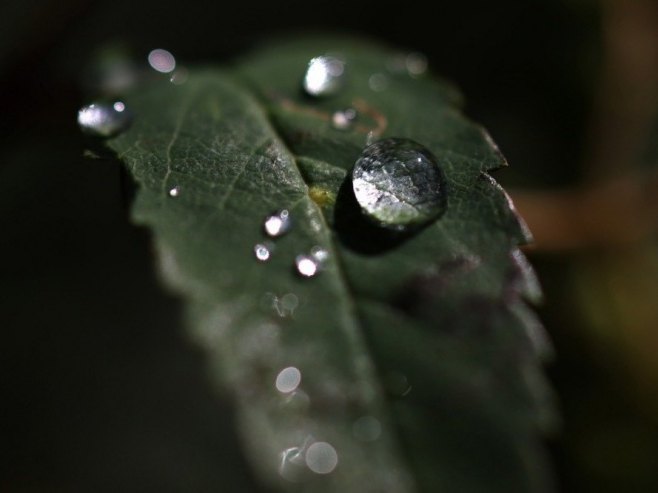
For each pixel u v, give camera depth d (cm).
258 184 11
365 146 11
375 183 11
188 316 10
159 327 14
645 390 13
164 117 11
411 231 11
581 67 14
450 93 12
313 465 10
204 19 14
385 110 12
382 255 10
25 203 14
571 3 14
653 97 14
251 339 10
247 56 12
